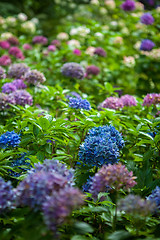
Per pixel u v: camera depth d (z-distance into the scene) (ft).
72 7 37.65
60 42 25.94
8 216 6.30
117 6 30.96
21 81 14.29
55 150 9.61
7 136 8.62
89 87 19.19
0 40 23.86
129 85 22.50
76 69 15.84
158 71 21.43
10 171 8.30
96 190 6.94
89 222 7.79
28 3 39.09
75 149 9.42
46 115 9.20
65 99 12.89
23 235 5.65
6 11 36.42
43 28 35.78
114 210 7.00
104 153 7.76
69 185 5.94
